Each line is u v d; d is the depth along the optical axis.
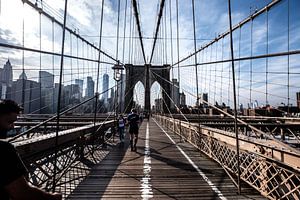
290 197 2.82
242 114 16.02
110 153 6.96
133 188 3.84
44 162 3.88
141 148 7.94
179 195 3.53
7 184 1.17
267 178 3.26
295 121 11.46
